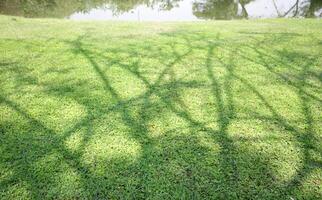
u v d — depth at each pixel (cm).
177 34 788
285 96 439
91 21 980
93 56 580
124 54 600
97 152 310
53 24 872
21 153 303
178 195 261
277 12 1805
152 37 745
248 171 290
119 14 1541
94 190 263
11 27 786
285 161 305
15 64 520
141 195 260
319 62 580
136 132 345
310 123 371
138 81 477
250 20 1113
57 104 397
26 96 413
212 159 305
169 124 362
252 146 326
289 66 558
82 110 386
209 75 509
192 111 393
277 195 264
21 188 262
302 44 702
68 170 284
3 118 359
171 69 531
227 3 1950
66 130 342
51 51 598
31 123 352
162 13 1680
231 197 261
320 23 995
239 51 643
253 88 464
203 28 886
